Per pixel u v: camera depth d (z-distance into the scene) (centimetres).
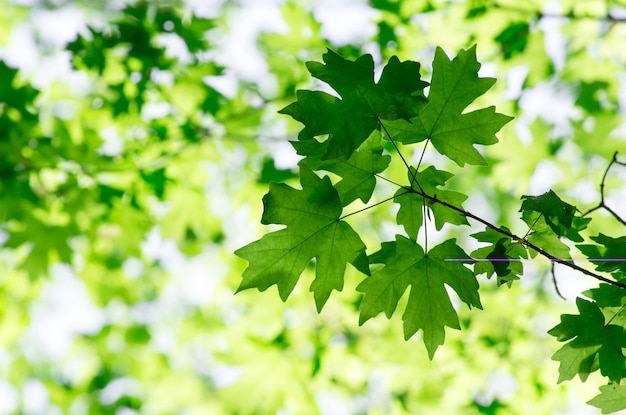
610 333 200
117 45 464
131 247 527
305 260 193
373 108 183
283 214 190
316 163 194
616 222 488
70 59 459
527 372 487
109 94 480
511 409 492
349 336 507
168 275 648
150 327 669
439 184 201
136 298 632
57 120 477
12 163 468
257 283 191
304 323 509
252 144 540
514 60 478
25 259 491
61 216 495
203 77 492
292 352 490
